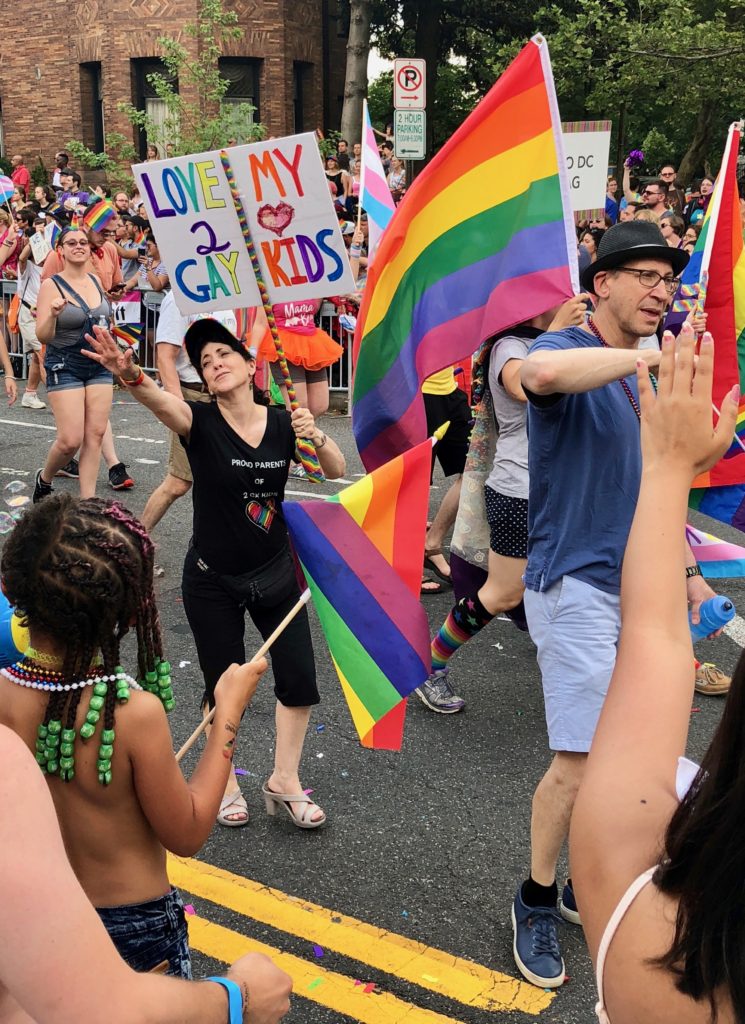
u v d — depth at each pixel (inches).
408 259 119.2
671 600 47.0
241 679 81.4
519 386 145.8
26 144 929.5
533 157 115.3
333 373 425.7
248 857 134.3
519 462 154.5
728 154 122.3
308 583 107.0
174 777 71.4
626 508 108.1
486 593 162.7
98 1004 43.8
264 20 858.1
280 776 140.9
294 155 123.5
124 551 67.1
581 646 107.3
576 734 107.8
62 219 439.2
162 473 331.6
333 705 178.5
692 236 389.4
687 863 39.0
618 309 110.8
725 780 38.0
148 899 73.8
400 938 118.4
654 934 39.6
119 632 69.3
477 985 111.0
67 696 67.7
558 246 115.1
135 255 471.5
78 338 252.4
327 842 137.6
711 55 623.5
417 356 121.3
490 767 157.2
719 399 149.9
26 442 370.3
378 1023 105.5
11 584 66.2
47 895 43.5
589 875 43.1
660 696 45.3
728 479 152.6
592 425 107.4
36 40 902.4
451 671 192.4
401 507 109.2
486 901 125.0
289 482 317.7
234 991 53.0
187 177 127.6
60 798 69.5
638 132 1044.5
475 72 1020.5
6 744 45.9
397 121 386.3
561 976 110.7
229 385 129.8
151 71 865.5
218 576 132.6
